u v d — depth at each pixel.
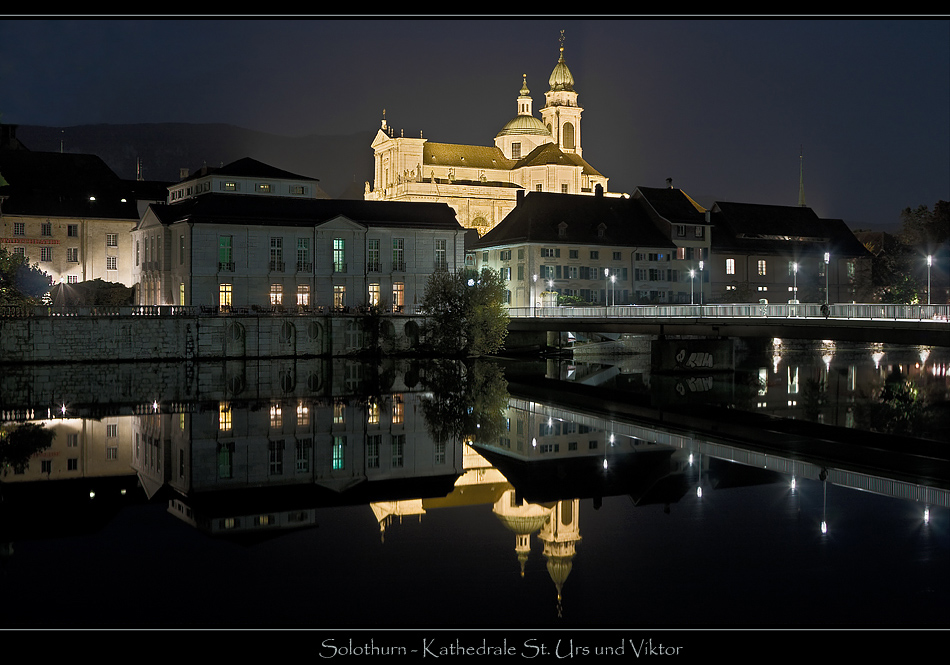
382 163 188.12
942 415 60.31
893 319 57.66
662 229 129.75
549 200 129.50
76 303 103.75
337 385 77.44
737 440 51.16
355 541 31.62
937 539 31.73
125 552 30.44
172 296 104.62
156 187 131.62
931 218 136.00
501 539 31.88
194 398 67.88
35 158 120.75
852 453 46.84
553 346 108.69
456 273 101.94
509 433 53.91
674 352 85.38
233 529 33.28
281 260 103.12
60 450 47.56
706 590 26.80
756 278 133.88
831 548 30.62
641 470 43.22
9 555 30.08
